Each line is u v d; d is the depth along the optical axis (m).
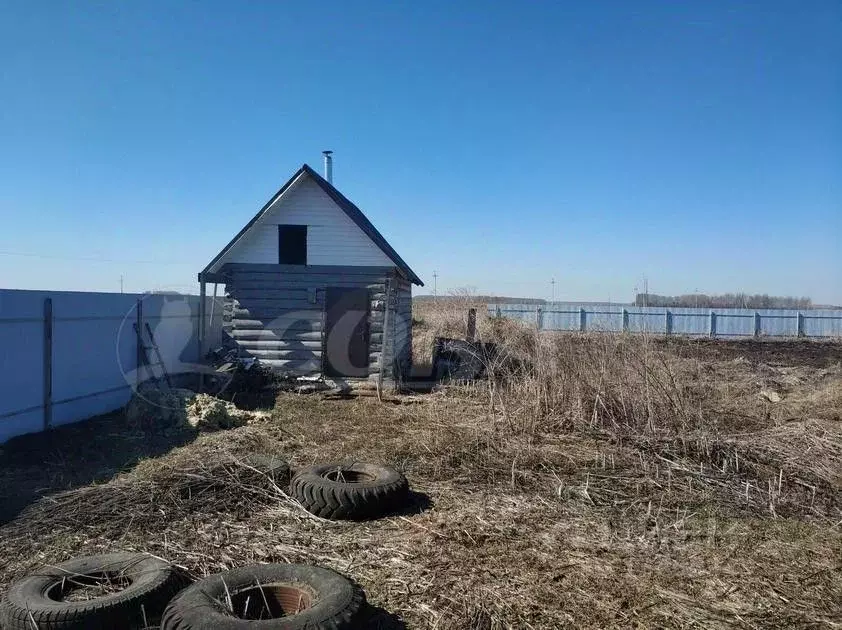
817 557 5.21
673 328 33.81
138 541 5.13
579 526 5.79
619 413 9.46
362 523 5.75
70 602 3.85
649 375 9.91
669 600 4.41
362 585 4.53
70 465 7.26
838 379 15.29
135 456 7.77
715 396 11.99
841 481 7.27
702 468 7.53
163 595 4.03
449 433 9.07
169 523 5.51
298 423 10.19
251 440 8.66
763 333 33.56
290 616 3.56
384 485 6.03
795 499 6.67
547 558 5.06
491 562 4.96
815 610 4.33
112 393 10.59
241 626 3.40
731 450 8.09
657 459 7.91
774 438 8.82
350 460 7.10
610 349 10.34
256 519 5.72
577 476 7.31
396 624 4.02
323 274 14.29
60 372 9.10
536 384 9.86
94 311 9.99
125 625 3.80
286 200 14.34
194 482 6.27
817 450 8.31
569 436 8.93
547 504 6.36
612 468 7.60
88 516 5.55
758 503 6.52
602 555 5.16
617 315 11.82
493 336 14.45
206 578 4.02
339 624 3.52
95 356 10.05
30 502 5.95
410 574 4.71
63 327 9.16
